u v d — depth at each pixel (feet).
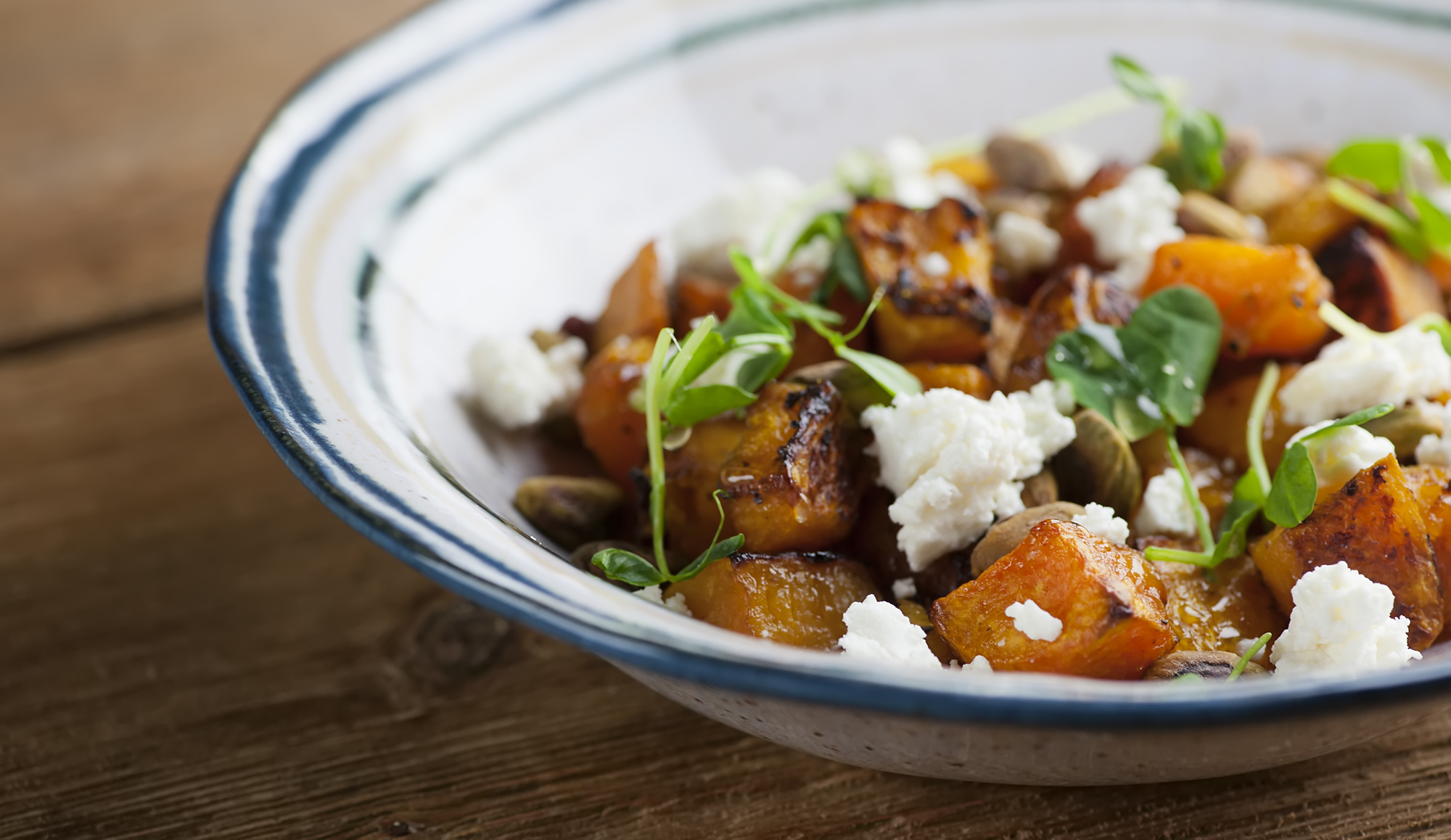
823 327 1.32
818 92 1.66
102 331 1.70
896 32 1.66
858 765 1.18
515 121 1.51
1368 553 1.19
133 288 1.75
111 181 1.90
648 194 1.60
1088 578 1.15
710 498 1.27
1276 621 1.22
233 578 1.43
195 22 2.26
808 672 1.02
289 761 1.29
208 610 1.41
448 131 1.47
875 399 1.29
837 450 1.25
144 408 1.60
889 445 1.25
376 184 1.40
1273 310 1.33
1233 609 1.22
